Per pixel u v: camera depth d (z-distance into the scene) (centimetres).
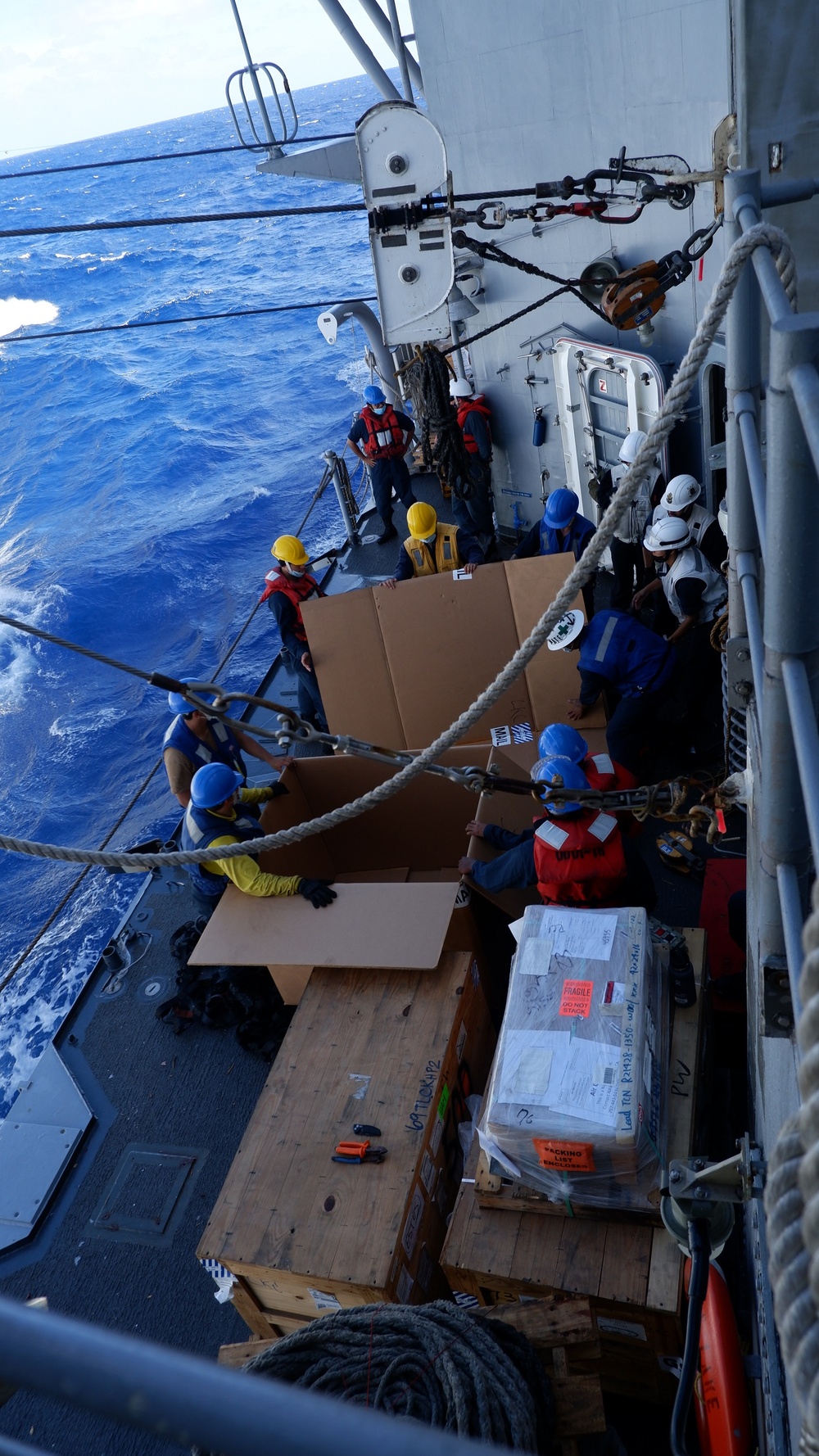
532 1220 285
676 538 500
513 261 573
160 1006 478
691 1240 201
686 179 458
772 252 132
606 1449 263
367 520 994
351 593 545
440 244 554
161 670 1806
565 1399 251
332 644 545
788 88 171
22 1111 450
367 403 869
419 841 548
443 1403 240
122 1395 46
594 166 637
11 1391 124
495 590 527
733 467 188
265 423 3048
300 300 4372
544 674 523
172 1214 398
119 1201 407
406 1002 355
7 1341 49
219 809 429
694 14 515
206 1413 44
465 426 823
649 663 480
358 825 546
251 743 543
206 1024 464
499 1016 421
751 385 180
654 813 303
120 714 1680
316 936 382
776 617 114
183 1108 438
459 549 623
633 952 302
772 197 158
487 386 826
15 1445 59
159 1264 383
